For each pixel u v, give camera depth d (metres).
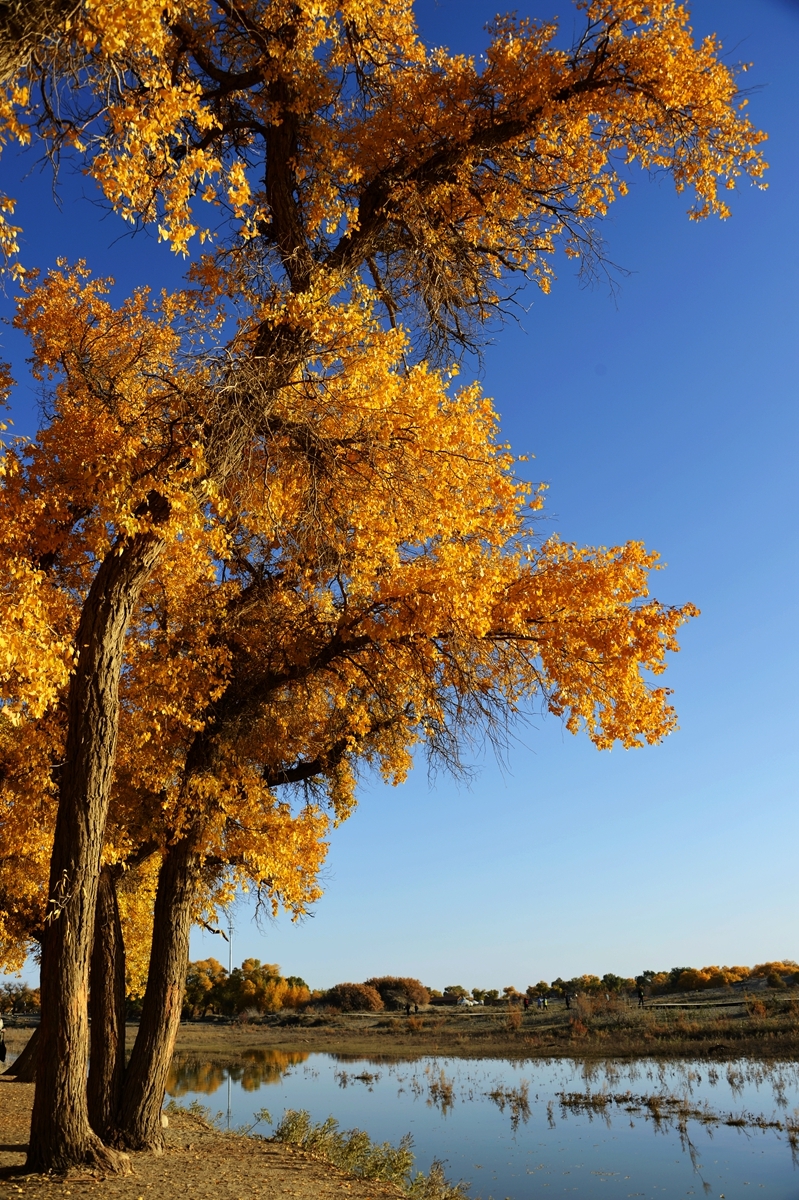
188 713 10.38
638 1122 17.64
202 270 9.70
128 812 10.93
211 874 12.58
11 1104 14.38
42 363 10.61
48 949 7.56
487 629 8.57
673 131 9.59
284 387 8.48
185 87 6.72
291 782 12.69
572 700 9.09
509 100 9.56
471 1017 52.41
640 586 8.91
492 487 9.41
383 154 9.73
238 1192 7.86
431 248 10.07
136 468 8.11
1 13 5.46
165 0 5.77
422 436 8.70
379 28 9.38
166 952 10.53
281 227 9.26
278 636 11.04
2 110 5.68
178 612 10.90
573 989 67.50
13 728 9.62
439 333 10.80
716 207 9.80
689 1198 11.60
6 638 6.45
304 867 12.55
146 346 10.31
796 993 37.38
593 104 9.48
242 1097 23.19
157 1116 10.19
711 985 53.88
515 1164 14.22
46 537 9.11
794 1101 18.81
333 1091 24.56
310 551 9.73
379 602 9.20
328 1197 8.27
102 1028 10.24
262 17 8.92
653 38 9.28
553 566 9.33
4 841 10.73
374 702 11.35
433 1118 19.53
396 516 8.88
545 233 10.95
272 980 73.81
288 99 9.25
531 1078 25.61
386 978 77.75
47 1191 6.80
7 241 6.06
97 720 7.86
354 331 8.42
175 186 6.88
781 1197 11.31
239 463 8.56
